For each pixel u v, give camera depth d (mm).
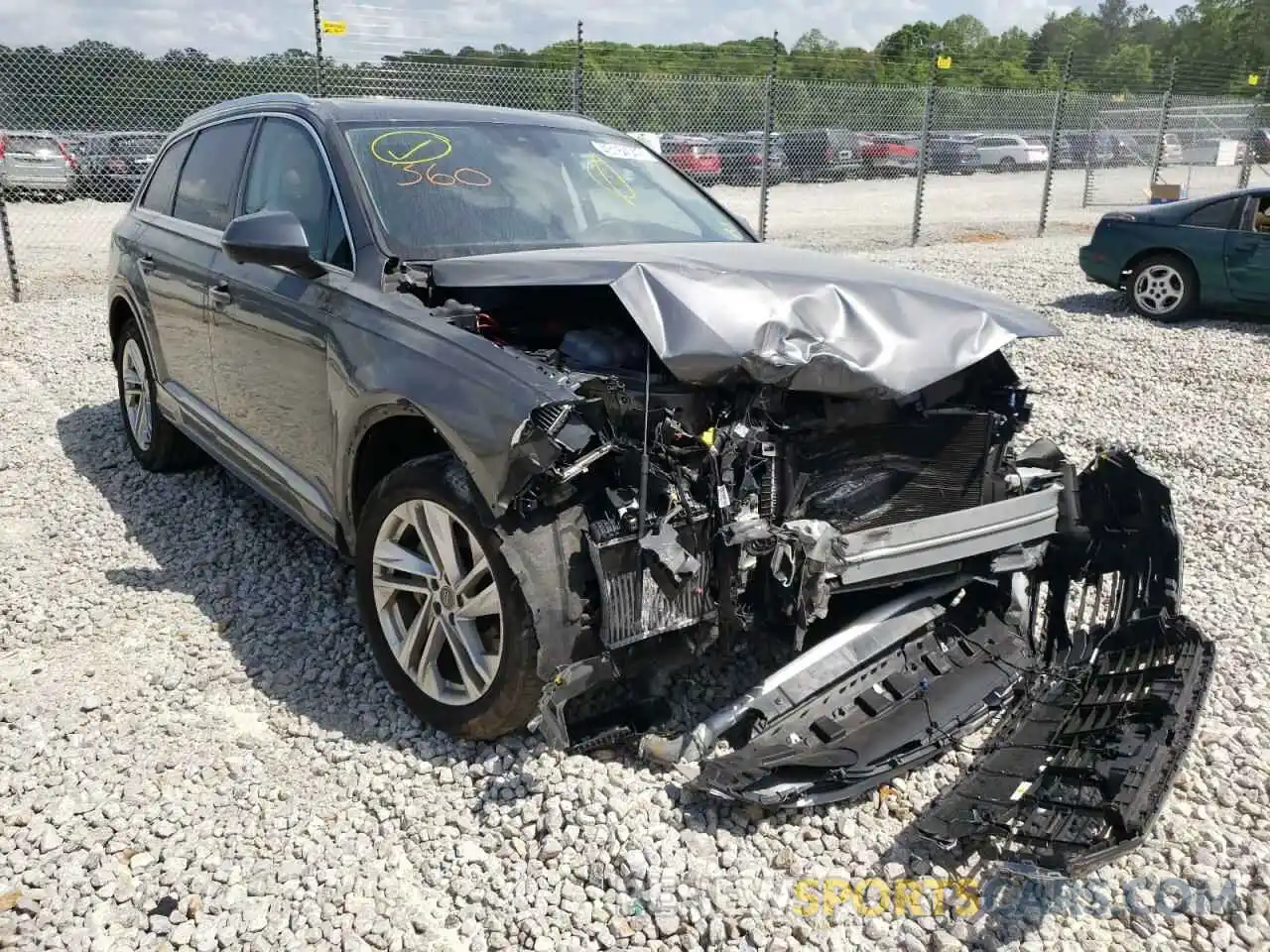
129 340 5559
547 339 3518
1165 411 7160
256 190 4391
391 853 2811
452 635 3090
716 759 2812
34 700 3486
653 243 4020
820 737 2965
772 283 3100
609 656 2834
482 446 2750
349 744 3242
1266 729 3428
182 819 2924
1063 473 3652
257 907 2615
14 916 2570
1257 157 25672
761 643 3430
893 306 3156
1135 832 2453
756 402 2926
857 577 2930
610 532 2779
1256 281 9625
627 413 2828
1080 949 2520
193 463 5668
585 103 13398
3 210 10234
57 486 5457
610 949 2504
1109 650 3416
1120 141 21266
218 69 12266
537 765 3045
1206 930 2598
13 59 11789
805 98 18141
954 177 25781
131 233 5410
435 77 12500
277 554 4605
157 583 4355
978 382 3539
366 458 3406
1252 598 4379
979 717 3152
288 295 3773
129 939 2520
